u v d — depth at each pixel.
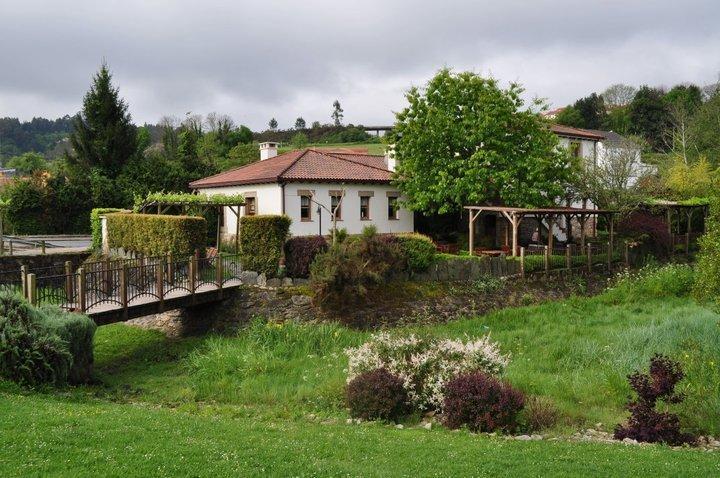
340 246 21.05
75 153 52.28
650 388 10.79
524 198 29.64
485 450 9.15
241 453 8.06
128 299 17.28
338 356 16.80
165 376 16.06
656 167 41.69
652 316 21.12
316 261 20.72
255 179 30.09
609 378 13.52
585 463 8.50
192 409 12.66
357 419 11.96
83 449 7.62
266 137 91.25
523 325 21.09
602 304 24.19
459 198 29.78
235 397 13.97
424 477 7.67
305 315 20.52
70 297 15.85
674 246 35.56
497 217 33.81
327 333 18.59
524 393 12.52
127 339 20.30
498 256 27.39
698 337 16.23
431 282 23.69
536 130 30.78
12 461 7.02
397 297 22.27
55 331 13.70
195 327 20.92
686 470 8.19
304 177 29.14
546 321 21.31
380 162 38.12
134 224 25.77
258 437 9.32
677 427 10.60
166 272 19.47
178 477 6.91
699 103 68.88
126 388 14.85
